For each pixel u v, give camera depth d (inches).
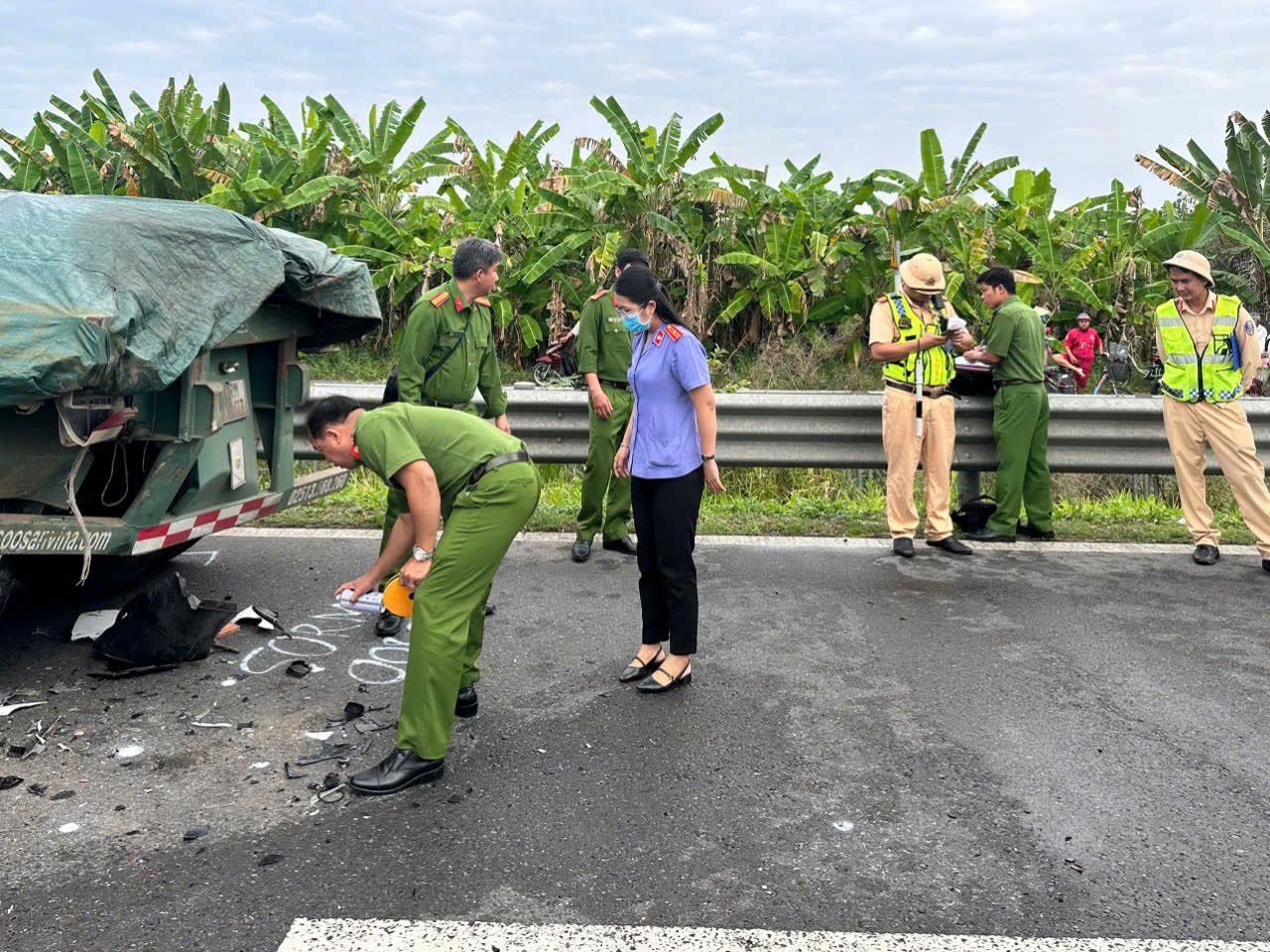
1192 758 146.6
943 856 120.5
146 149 579.5
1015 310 269.0
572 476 321.7
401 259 593.6
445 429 140.3
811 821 128.2
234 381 185.0
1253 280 679.7
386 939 102.9
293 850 120.1
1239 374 247.1
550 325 609.3
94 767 140.6
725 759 145.2
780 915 108.1
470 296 202.2
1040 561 253.8
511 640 193.2
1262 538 246.2
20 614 200.1
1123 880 115.9
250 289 167.2
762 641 194.4
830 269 629.9
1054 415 283.4
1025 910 109.7
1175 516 300.4
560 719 158.2
